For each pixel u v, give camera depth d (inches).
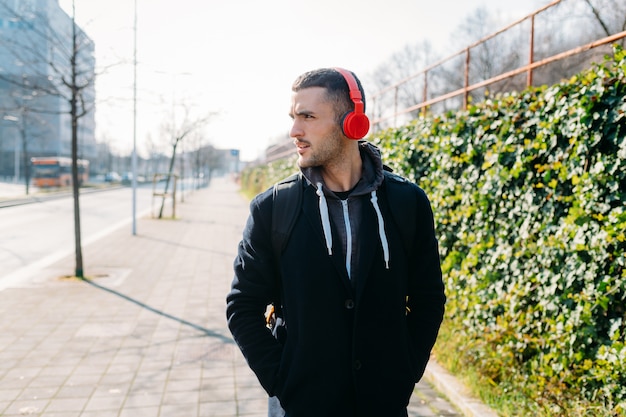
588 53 311.1
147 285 316.2
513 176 163.2
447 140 206.8
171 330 226.4
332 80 63.3
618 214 118.7
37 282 317.7
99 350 199.2
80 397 157.2
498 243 172.1
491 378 156.7
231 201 1305.4
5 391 160.7
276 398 68.9
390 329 61.9
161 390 163.5
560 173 140.7
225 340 213.9
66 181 1843.0
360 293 60.7
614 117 122.0
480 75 682.8
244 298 66.0
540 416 128.8
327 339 60.3
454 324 200.7
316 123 63.1
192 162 2102.6
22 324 231.1
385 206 65.3
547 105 147.4
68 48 344.2
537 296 151.3
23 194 1366.9
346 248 62.9
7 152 2802.7
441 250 214.5
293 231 63.0
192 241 530.6
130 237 553.9
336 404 60.3
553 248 142.2
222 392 162.7
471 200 187.5
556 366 138.2
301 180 65.7
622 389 116.2
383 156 288.4
